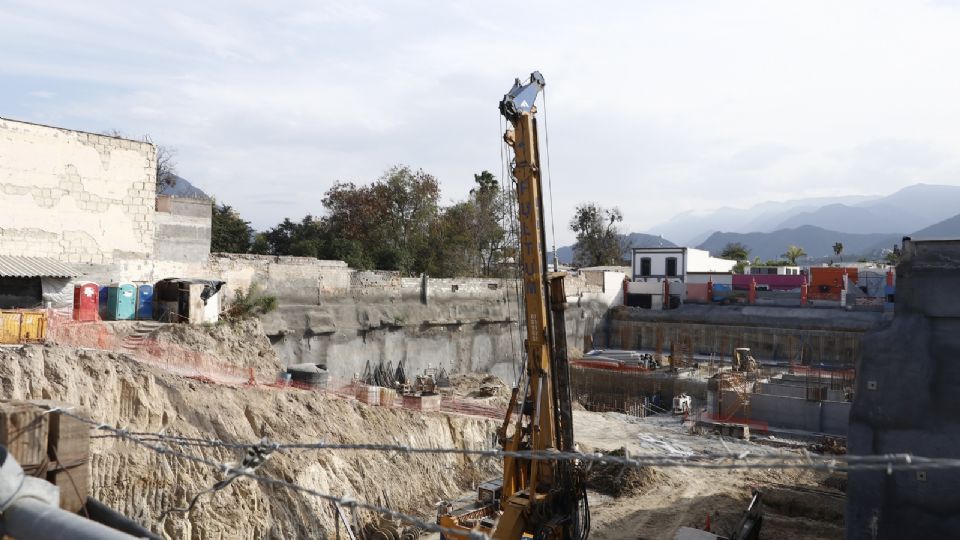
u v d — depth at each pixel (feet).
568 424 72.90
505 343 221.46
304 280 164.35
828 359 218.18
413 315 191.31
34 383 81.10
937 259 56.39
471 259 285.02
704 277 276.21
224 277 146.61
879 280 240.94
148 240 130.11
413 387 169.27
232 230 230.68
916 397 56.34
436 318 196.85
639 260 290.56
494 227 292.20
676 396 190.60
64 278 116.26
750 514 96.02
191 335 118.62
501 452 23.38
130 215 127.13
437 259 269.64
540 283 72.95
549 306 74.23
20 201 112.57
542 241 73.97
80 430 19.84
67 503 19.22
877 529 56.90
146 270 129.70
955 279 55.47
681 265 281.33
